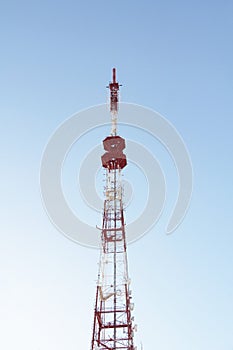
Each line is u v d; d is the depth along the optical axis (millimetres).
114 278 92062
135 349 84188
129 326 86500
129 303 88875
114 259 93812
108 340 85188
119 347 84375
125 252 94125
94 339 84625
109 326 86812
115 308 88750
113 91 112062
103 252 94562
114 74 113438
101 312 88312
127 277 91938
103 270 92875
